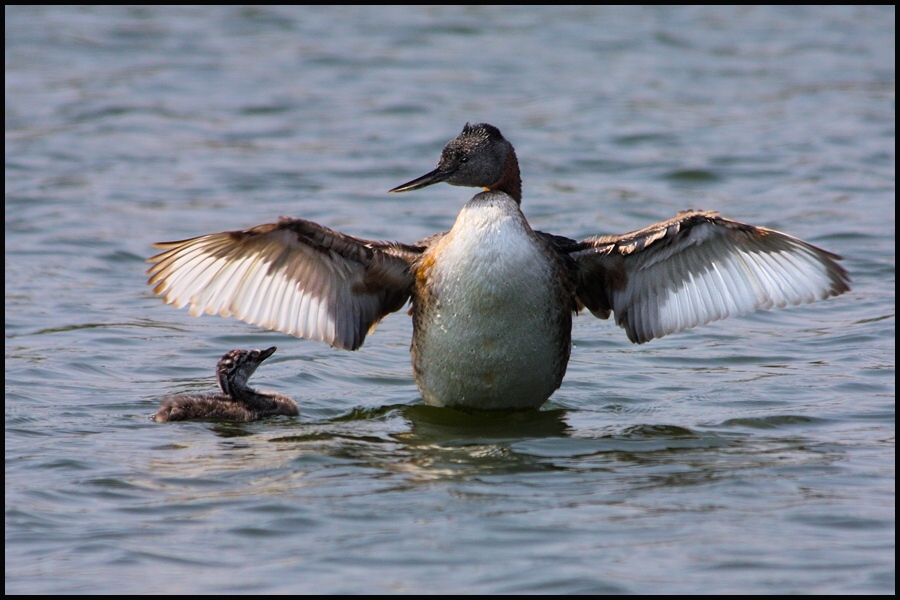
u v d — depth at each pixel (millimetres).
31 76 33625
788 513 10180
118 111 30844
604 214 23078
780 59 36219
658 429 12828
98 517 10211
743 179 25625
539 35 38938
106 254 21000
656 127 29500
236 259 13234
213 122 30406
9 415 13266
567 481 11023
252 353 13797
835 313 17922
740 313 13062
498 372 12945
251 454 11930
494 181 13656
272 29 39531
